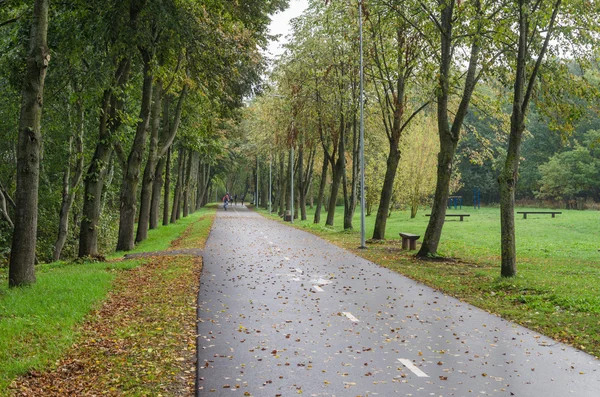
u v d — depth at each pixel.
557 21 15.88
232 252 21.75
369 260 19.66
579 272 17.11
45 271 16.69
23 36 17.22
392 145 27.25
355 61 28.41
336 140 37.09
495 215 59.31
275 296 12.54
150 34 17.77
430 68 19.78
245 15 20.12
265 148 51.22
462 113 20.08
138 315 10.30
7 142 26.69
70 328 8.94
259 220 49.78
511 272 15.20
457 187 69.69
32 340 8.05
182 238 29.64
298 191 50.31
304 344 8.60
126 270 16.28
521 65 15.24
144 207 28.17
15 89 18.22
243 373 7.17
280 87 37.72
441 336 9.21
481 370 7.43
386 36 24.42
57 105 23.44
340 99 31.91
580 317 10.34
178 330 9.24
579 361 7.86
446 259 20.00
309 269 17.12
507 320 10.45
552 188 68.88
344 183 34.25
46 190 29.17
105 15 17.12
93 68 17.27
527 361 7.86
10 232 27.11
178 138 37.88
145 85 22.89
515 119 15.34
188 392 6.46
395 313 10.95
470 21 17.48
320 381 6.92
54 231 29.48
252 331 9.34
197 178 74.62
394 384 6.84
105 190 31.62
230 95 24.30
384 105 27.52
